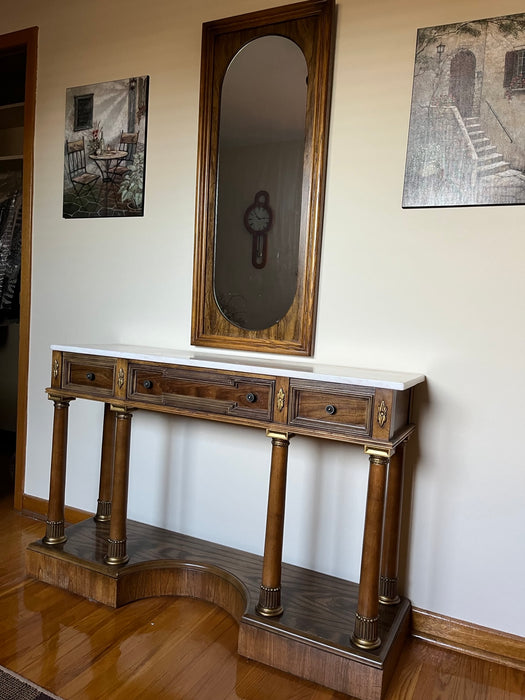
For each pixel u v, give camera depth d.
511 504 1.80
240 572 2.00
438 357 1.88
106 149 2.46
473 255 1.81
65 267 2.61
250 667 1.68
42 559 2.11
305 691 1.59
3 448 3.96
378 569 1.60
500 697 1.62
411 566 1.94
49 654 1.68
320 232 2.02
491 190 1.77
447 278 1.85
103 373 2.01
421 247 1.88
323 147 1.99
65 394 2.07
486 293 1.80
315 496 2.10
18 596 2.01
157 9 2.32
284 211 2.08
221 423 2.26
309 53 2.00
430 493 1.91
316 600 1.85
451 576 1.89
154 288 2.38
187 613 1.97
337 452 2.05
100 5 2.45
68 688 1.53
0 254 3.23
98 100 2.47
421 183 1.86
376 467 1.57
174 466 2.37
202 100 2.19
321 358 2.06
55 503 2.13
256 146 2.11
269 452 2.17
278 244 2.09
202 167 2.20
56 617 1.89
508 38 1.73
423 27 1.84
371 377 1.65
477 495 1.84
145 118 2.36
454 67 1.80
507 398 1.79
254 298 2.15
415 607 1.94
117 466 1.98
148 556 2.09
